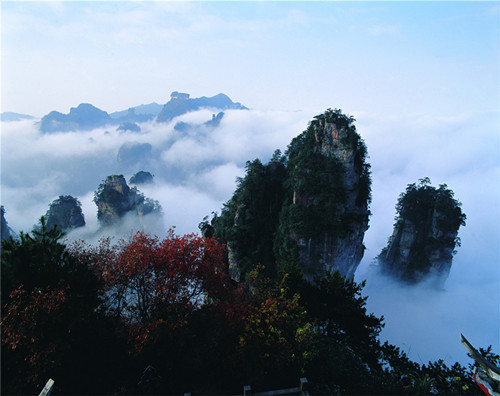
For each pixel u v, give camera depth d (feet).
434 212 420.77
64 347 47.85
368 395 55.98
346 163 280.92
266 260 314.76
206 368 57.21
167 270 60.49
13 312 46.26
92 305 56.70
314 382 55.72
